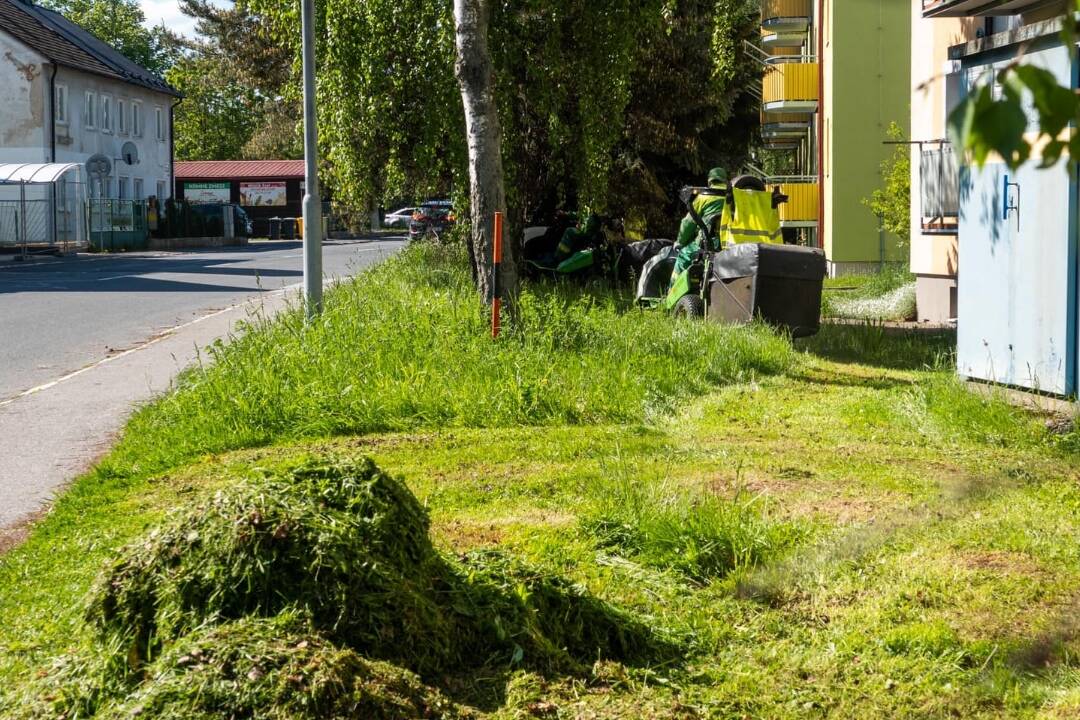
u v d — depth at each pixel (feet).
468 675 13.24
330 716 11.18
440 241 90.53
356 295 52.65
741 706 12.94
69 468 26.66
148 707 11.16
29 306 66.80
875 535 18.57
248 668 11.43
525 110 71.31
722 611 16.05
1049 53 30.63
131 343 49.80
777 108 105.40
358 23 64.28
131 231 159.02
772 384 36.88
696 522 18.75
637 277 70.44
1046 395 32.91
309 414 30.25
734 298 45.88
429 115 64.28
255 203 257.14
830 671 13.84
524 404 31.32
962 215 36.50
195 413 30.25
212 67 195.42
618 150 88.02
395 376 34.32
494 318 39.55
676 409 32.32
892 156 97.14
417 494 22.58
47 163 148.87
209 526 13.01
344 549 12.98
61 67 167.22
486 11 42.37
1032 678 13.30
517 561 15.40
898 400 31.60
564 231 74.69
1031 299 33.27
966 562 17.57
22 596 16.81
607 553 18.62
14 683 13.17
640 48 77.87
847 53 96.63
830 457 25.59
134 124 198.39
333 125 66.95
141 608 12.71
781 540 18.65
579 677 13.53
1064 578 16.70
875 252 97.91
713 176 51.31
